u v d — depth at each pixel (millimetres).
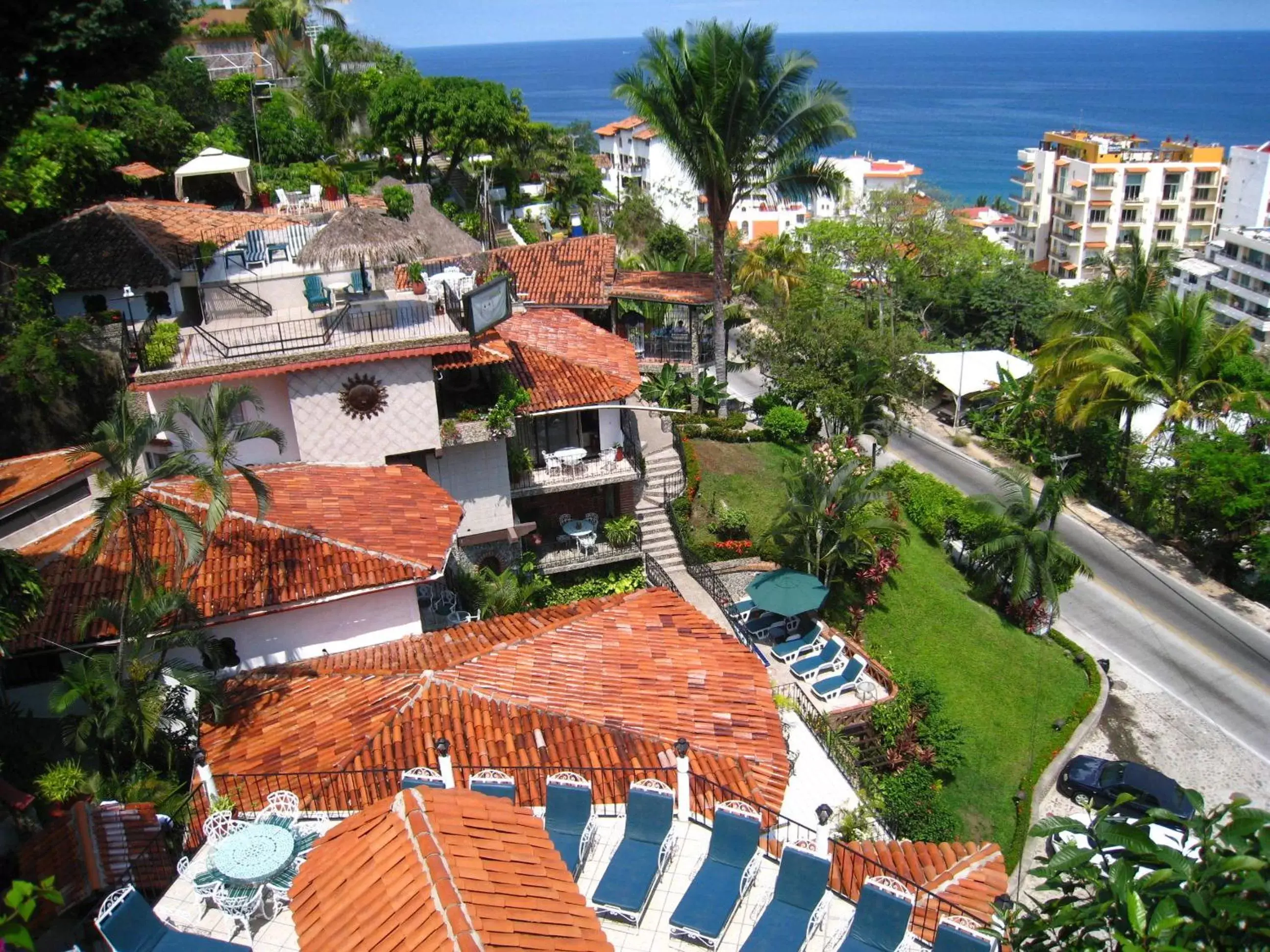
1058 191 151000
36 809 18516
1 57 21891
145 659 20812
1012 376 60656
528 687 20234
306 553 23219
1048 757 32094
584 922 11758
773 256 70812
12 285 30891
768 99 41219
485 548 32344
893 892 13648
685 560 34562
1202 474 45344
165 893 14914
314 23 90500
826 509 34031
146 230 35938
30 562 22391
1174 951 8711
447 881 11398
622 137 148750
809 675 30547
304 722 19719
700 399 45094
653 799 15336
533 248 48156
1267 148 136500
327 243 27875
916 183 151625
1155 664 38719
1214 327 54125
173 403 21219
